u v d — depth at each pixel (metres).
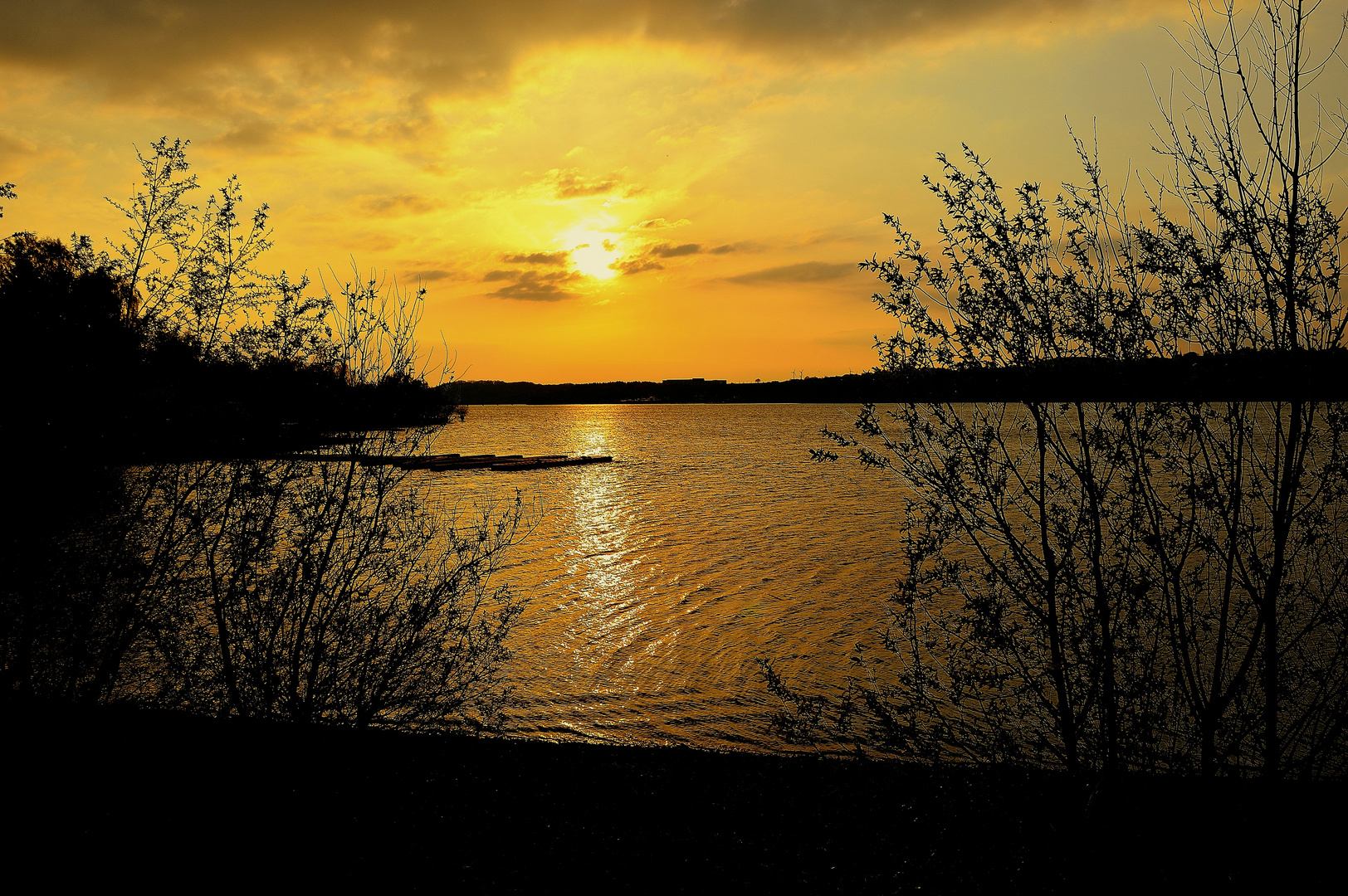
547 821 6.66
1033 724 5.61
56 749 6.69
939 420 5.34
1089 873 4.88
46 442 6.64
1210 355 4.77
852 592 21.27
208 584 7.30
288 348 7.23
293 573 7.15
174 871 5.29
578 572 24.28
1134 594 4.95
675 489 47.28
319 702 7.33
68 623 6.84
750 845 6.25
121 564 6.88
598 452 82.00
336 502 7.32
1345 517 4.71
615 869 5.79
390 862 5.69
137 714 7.48
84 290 6.88
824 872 5.73
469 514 32.56
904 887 5.38
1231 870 4.68
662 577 23.50
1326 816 4.72
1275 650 4.66
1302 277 4.49
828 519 34.81
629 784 7.64
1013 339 5.14
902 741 5.82
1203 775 4.91
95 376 6.84
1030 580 5.33
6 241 6.87
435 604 7.75
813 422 174.00
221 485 7.10
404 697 7.73
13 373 6.61
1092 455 5.23
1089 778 5.25
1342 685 4.78
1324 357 4.45
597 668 14.81
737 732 11.88
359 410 7.43
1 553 6.66
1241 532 4.91
